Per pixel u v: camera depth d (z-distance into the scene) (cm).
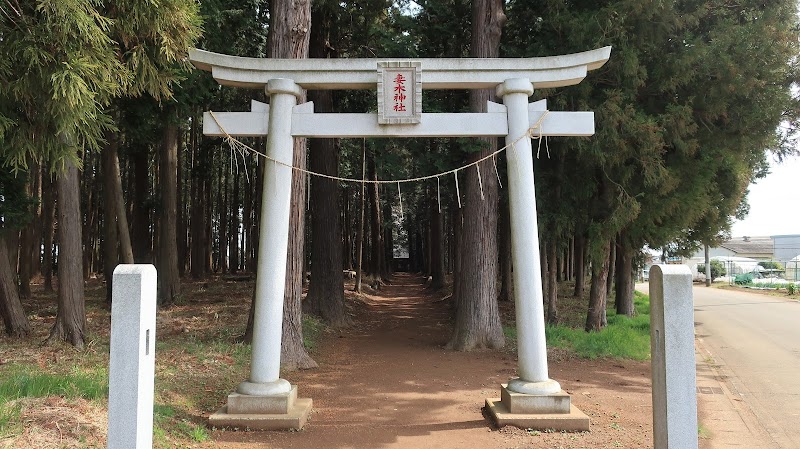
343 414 666
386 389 792
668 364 407
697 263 5000
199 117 1628
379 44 1467
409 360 1004
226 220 3319
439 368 935
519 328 646
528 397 617
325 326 1368
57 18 419
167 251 1588
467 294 1123
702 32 1159
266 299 630
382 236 3522
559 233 1255
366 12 1523
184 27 549
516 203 652
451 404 714
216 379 771
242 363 862
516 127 656
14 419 474
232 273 2988
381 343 1201
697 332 1559
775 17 1055
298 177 947
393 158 1256
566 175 1242
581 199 1255
